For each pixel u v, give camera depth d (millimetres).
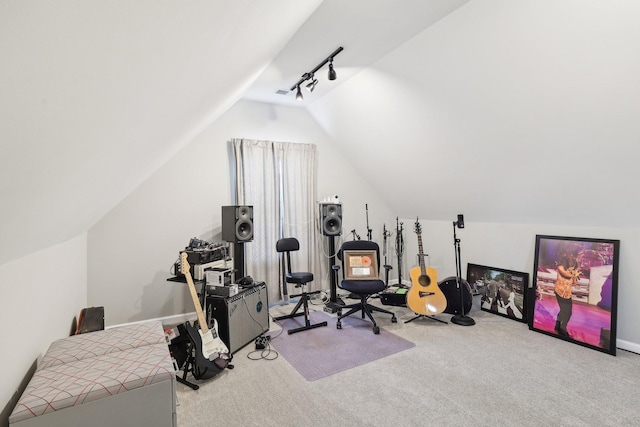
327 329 3393
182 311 3762
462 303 3533
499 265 3783
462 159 3367
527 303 3400
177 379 2404
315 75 3410
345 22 2381
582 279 2939
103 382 1319
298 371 2531
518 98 2471
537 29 2029
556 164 2717
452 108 2936
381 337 3160
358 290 3461
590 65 2006
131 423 1334
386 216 5266
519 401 2092
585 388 2215
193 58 870
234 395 2227
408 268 5129
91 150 861
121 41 476
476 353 2773
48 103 468
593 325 2820
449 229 4434
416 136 3543
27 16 274
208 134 3943
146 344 1784
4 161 521
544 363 2574
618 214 2723
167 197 3699
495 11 2092
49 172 739
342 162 4945
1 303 1241
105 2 348
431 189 4133
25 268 1508
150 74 716
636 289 2711
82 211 1697
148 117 1056
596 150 2404
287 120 4516
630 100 2020
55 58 382
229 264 3371
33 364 1614
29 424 1173
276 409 2070
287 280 3619
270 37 1609
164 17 516
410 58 2787
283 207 4406
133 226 3523
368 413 2016
